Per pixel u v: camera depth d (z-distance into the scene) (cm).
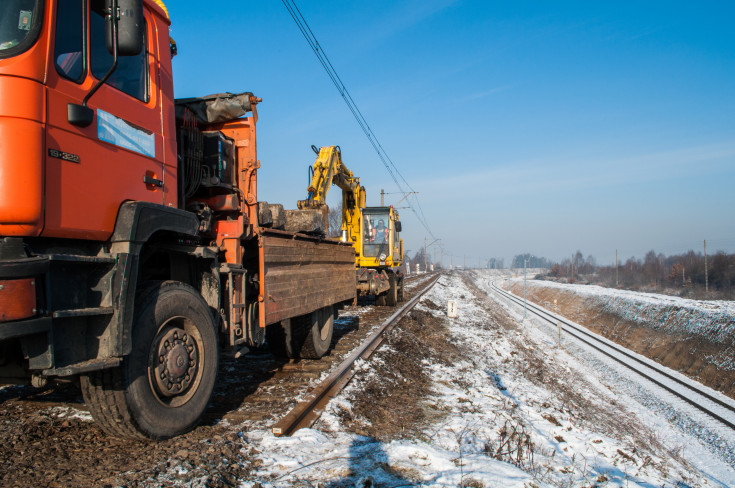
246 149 548
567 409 992
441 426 577
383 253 1727
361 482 342
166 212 387
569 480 493
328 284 820
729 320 2206
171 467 340
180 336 404
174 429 391
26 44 289
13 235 286
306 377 657
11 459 343
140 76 396
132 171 374
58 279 302
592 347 2458
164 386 384
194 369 418
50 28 303
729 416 1375
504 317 2962
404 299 2156
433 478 369
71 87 317
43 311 288
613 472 584
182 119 499
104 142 345
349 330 1166
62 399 500
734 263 5431
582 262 17538
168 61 436
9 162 276
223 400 537
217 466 349
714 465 1077
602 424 1038
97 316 329
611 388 1756
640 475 634
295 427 463
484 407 712
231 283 497
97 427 415
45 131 296
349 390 628
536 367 1408
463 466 408
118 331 327
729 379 1761
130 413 351
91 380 340
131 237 343
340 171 1410
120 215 350
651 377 1822
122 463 345
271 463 369
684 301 3164
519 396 923
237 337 508
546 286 6775
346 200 1708
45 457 350
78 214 318
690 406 1490
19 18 293
